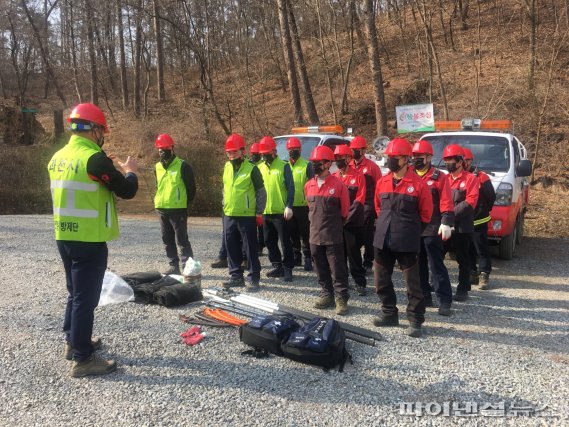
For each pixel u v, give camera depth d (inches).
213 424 129.6
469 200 235.6
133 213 578.9
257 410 136.6
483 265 262.7
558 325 206.8
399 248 189.0
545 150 663.8
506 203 302.8
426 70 981.8
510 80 800.3
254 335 173.9
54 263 309.1
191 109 989.8
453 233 235.5
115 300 225.0
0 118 964.6
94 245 155.9
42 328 197.2
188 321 201.9
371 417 133.9
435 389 149.6
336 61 1084.5
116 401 141.2
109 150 958.4
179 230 268.5
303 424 130.2
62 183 154.3
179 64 1657.2
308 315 204.4
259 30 1267.2
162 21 1393.9
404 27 1234.0
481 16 1187.9
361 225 245.9
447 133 361.7
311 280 274.4
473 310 227.3
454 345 184.1
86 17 1294.3
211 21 1149.1
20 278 272.7
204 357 170.4
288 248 269.9
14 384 151.0
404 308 229.8
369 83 1026.1
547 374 160.2
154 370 160.2
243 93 1117.7
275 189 268.8
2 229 431.2
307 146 386.0
